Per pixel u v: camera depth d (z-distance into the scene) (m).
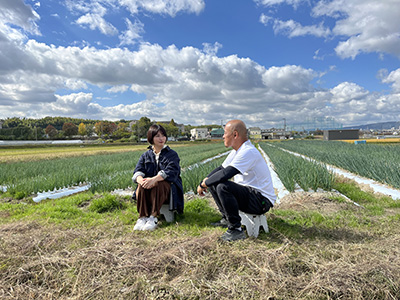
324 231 3.35
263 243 2.95
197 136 139.50
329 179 6.62
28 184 7.49
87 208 5.00
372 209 4.62
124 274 2.29
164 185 3.76
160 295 2.02
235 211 3.04
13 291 2.11
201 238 2.95
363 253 2.55
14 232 3.42
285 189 7.10
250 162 3.07
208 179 3.15
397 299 1.93
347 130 62.94
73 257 2.58
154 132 3.95
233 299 1.96
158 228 3.62
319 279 2.11
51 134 126.50
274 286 2.07
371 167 8.27
